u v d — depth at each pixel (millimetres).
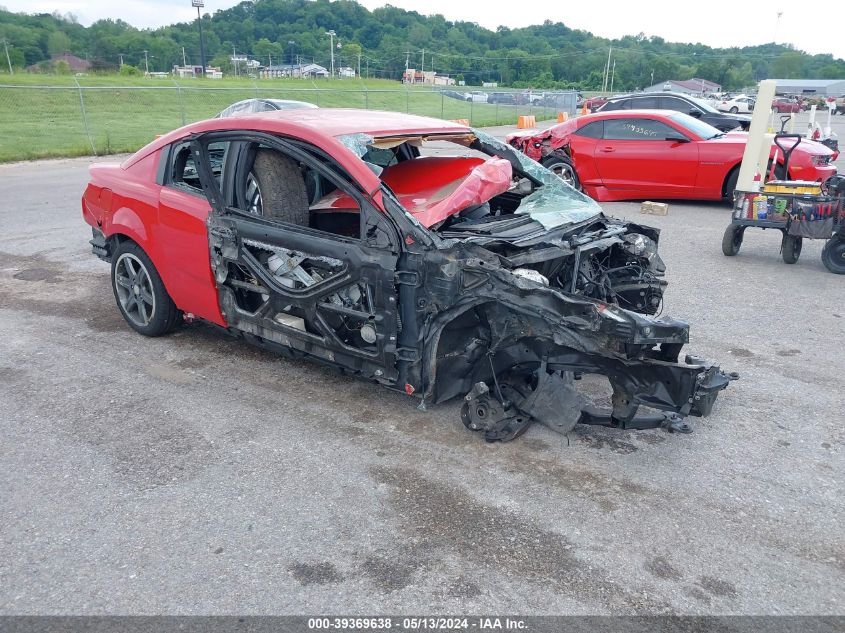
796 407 4344
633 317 3260
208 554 2922
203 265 4566
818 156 10547
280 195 4176
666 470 3607
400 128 4469
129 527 3094
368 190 3713
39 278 6887
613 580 2799
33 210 10406
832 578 2836
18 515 3164
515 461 3666
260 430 3959
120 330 5496
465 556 2928
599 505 3295
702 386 3725
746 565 2902
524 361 3746
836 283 7055
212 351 5090
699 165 11070
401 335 3773
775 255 8242
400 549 2967
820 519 3219
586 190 12219
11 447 3738
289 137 4105
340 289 3869
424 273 3600
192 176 5152
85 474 3498
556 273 4418
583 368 3605
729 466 3658
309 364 4875
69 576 2787
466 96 44625
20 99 29031
